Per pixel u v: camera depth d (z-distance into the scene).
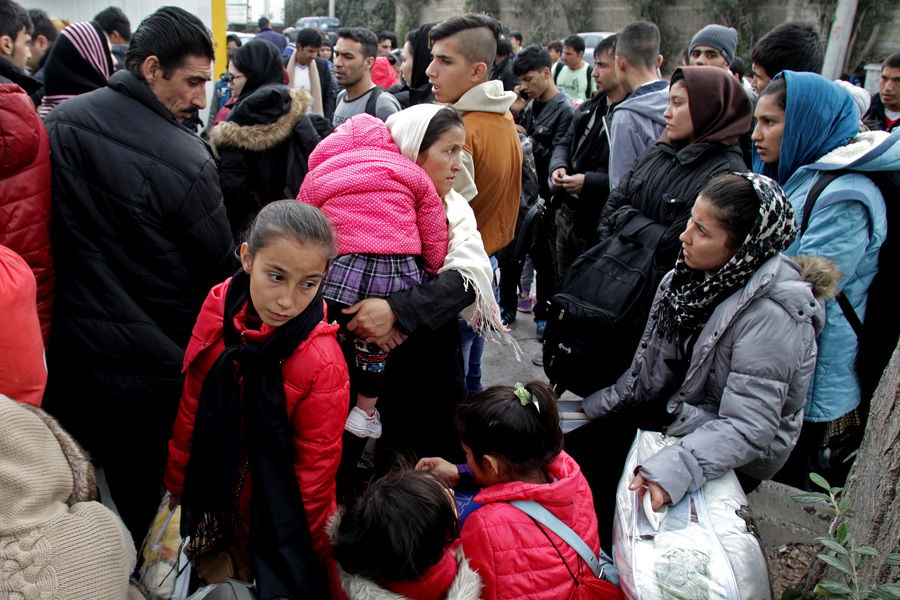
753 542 1.61
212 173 1.89
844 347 2.28
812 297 1.74
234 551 1.60
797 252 2.23
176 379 1.86
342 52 4.20
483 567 1.46
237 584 1.39
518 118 4.98
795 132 2.33
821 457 2.74
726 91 2.53
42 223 1.67
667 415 2.07
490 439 1.53
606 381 2.38
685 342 1.99
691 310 1.90
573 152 3.91
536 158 4.61
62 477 0.98
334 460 1.51
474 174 2.38
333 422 1.46
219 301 1.49
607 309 2.29
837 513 1.58
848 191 2.13
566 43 6.56
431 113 1.80
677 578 1.50
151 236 1.78
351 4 26.39
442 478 1.49
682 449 1.73
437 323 1.72
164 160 1.77
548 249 4.13
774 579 2.25
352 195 1.64
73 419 1.92
